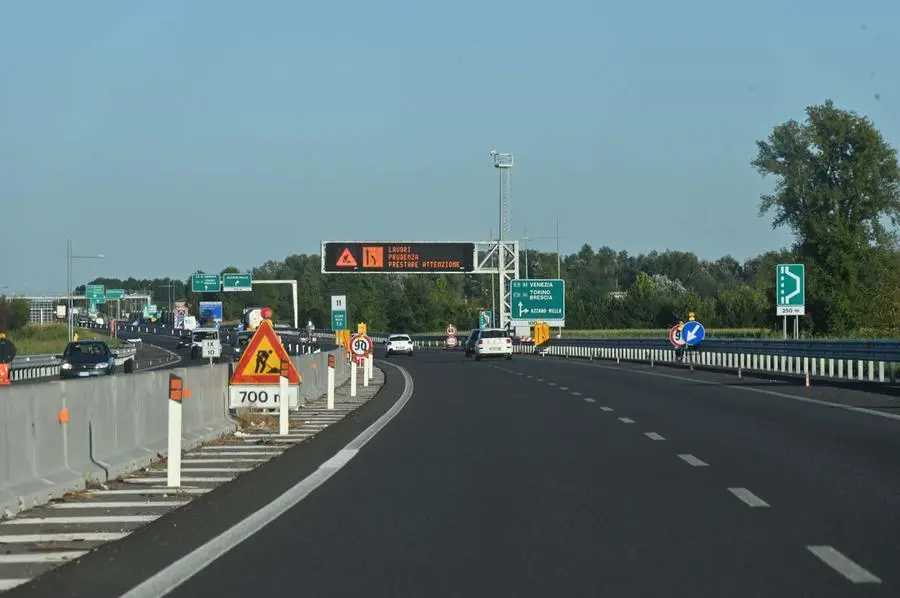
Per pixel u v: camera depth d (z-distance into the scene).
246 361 30.25
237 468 21.70
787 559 12.09
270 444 26.58
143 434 22.64
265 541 13.72
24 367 77.00
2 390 16.30
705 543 13.04
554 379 56.28
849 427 27.17
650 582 11.09
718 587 10.82
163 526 15.12
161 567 12.38
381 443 25.84
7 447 16.33
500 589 10.93
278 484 19.09
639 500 16.38
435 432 28.34
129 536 14.43
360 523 14.88
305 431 30.08
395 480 19.17
